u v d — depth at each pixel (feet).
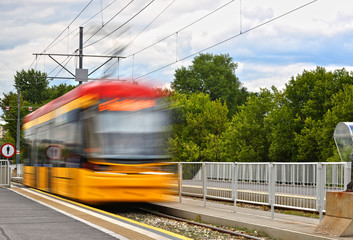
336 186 36.86
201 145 226.58
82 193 52.19
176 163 60.49
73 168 55.16
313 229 36.35
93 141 52.29
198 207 53.78
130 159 52.47
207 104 240.32
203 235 40.27
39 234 31.81
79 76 105.50
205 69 288.51
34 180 77.46
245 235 38.19
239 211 49.98
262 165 44.75
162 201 53.67
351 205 32.45
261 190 44.78
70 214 41.91
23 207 47.16
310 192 38.93
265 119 209.56
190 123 231.91
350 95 166.20
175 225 46.50
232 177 49.19
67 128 58.95
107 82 54.34
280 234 36.37
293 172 40.86
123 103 53.57
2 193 64.75
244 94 311.27
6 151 89.56
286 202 41.60
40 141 74.54
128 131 53.16
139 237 30.58
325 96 186.50
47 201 53.26
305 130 179.11
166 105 56.08
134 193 51.93
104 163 51.62
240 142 210.79
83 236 31.01
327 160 155.74
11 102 268.82
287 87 198.90
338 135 77.71
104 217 40.01
